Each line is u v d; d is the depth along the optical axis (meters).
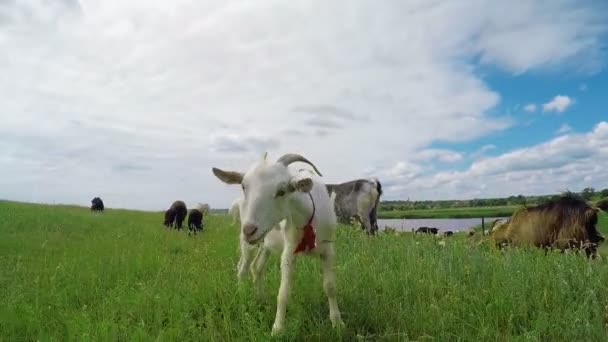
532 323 1.71
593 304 1.76
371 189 5.14
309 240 1.71
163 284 2.29
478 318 1.73
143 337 1.61
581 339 1.56
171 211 6.44
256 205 1.55
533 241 3.18
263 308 1.99
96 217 6.88
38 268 2.91
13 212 6.14
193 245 4.29
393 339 1.63
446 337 1.60
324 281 1.79
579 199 3.13
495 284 2.04
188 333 1.71
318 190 1.83
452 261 2.49
